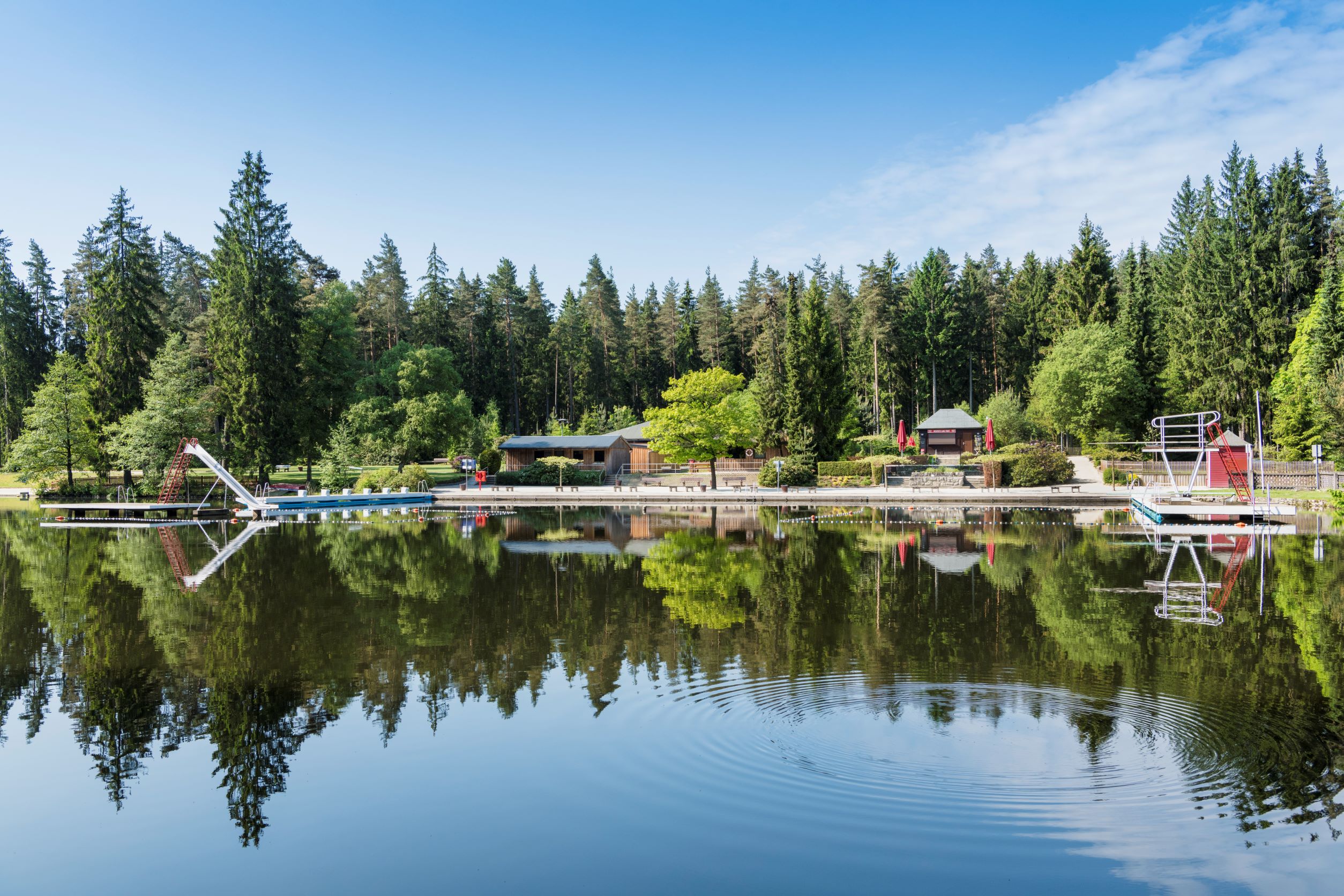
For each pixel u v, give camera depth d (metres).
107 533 35.59
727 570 22.53
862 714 10.21
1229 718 9.90
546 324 103.75
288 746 9.67
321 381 66.06
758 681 11.71
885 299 82.00
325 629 15.70
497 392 94.88
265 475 56.75
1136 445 61.44
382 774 8.76
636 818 7.59
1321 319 47.94
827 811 7.62
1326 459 46.69
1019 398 83.00
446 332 91.12
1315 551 25.06
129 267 58.03
